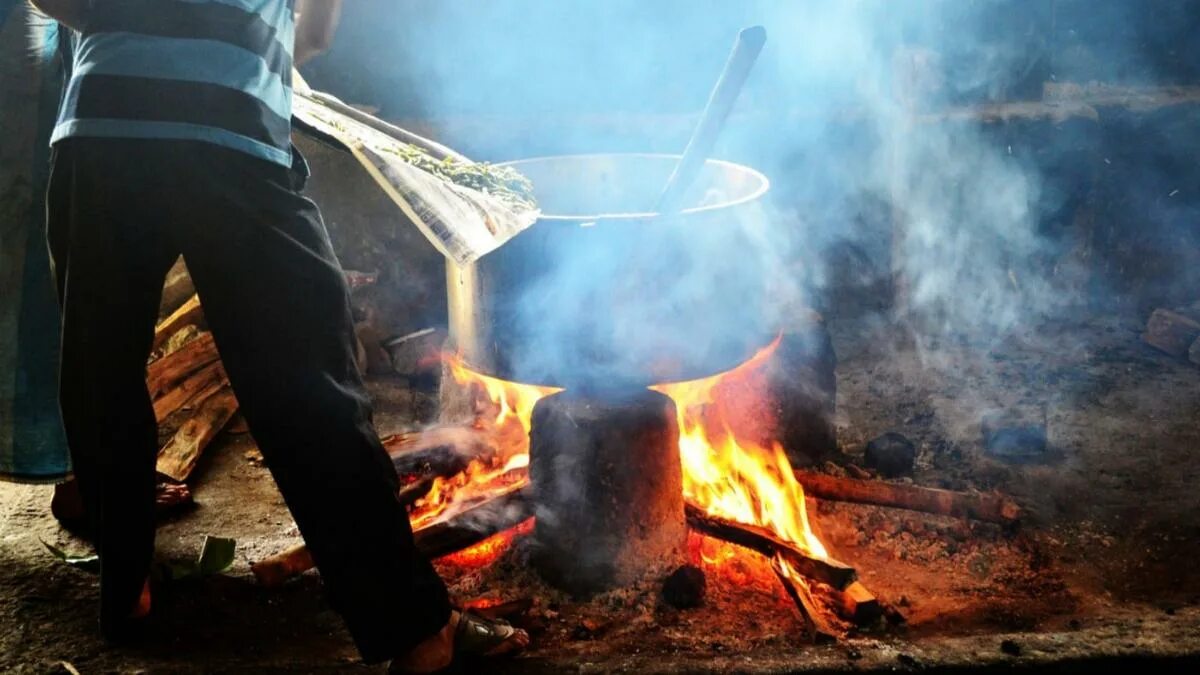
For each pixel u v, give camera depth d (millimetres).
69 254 2449
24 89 2889
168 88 2301
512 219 2611
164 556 3197
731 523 3061
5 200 2947
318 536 2410
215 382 4055
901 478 3613
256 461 3770
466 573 3135
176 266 4473
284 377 2369
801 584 2869
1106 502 3457
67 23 2414
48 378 3098
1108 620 2803
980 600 2959
